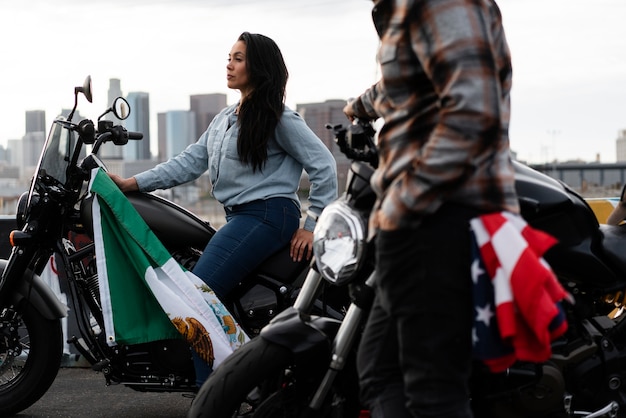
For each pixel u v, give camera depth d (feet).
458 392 7.29
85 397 14.76
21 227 12.90
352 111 9.02
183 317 11.70
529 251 6.90
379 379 8.00
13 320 12.77
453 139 6.66
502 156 7.20
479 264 7.06
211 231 12.56
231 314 12.12
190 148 13.33
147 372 12.16
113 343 11.82
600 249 9.59
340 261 8.21
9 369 12.91
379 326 8.01
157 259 11.84
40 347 12.76
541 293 6.83
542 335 6.81
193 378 12.12
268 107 12.19
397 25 7.13
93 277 12.40
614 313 10.42
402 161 7.24
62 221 12.59
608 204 18.95
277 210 12.22
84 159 12.44
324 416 8.72
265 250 12.14
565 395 9.71
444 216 7.09
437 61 6.78
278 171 12.39
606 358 9.81
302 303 8.86
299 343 8.54
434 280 7.11
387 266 7.26
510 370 9.21
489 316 7.06
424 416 7.29
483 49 6.71
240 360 8.63
